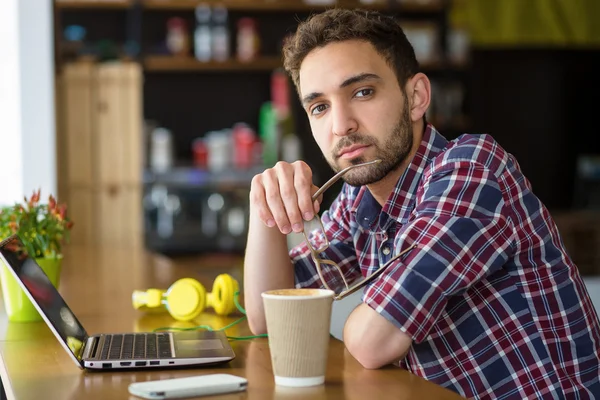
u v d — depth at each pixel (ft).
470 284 4.44
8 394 4.01
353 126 4.77
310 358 3.85
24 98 14.08
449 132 19.99
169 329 5.56
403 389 3.84
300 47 4.86
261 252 5.33
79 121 16.14
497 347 4.79
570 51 21.29
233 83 19.06
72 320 4.94
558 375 4.79
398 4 18.76
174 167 17.17
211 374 4.04
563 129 21.38
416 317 4.27
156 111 18.79
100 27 18.37
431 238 4.42
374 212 5.16
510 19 19.85
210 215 17.31
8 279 5.81
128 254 10.97
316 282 5.68
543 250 4.87
